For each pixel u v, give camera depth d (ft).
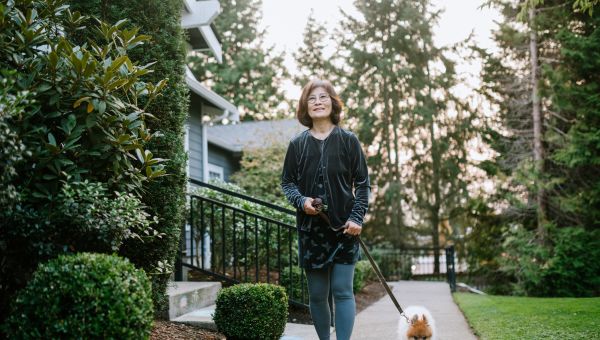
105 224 9.16
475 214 44.88
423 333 12.98
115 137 10.21
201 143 34.37
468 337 15.55
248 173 41.57
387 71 61.77
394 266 51.01
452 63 62.59
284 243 22.85
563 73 36.60
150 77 13.05
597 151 35.96
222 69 84.94
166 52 13.50
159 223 12.81
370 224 62.28
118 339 7.34
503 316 18.81
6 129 7.61
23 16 9.64
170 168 13.21
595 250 35.37
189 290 15.42
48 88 9.39
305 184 10.33
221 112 36.17
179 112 13.76
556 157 36.22
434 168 62.13
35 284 7.51
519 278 38.60
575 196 37.19
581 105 36.63
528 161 38.17
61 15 11.75
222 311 12.57
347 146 10.36
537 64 39.09
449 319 19.79
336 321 10.07
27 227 8.70
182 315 14.62
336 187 10.14
